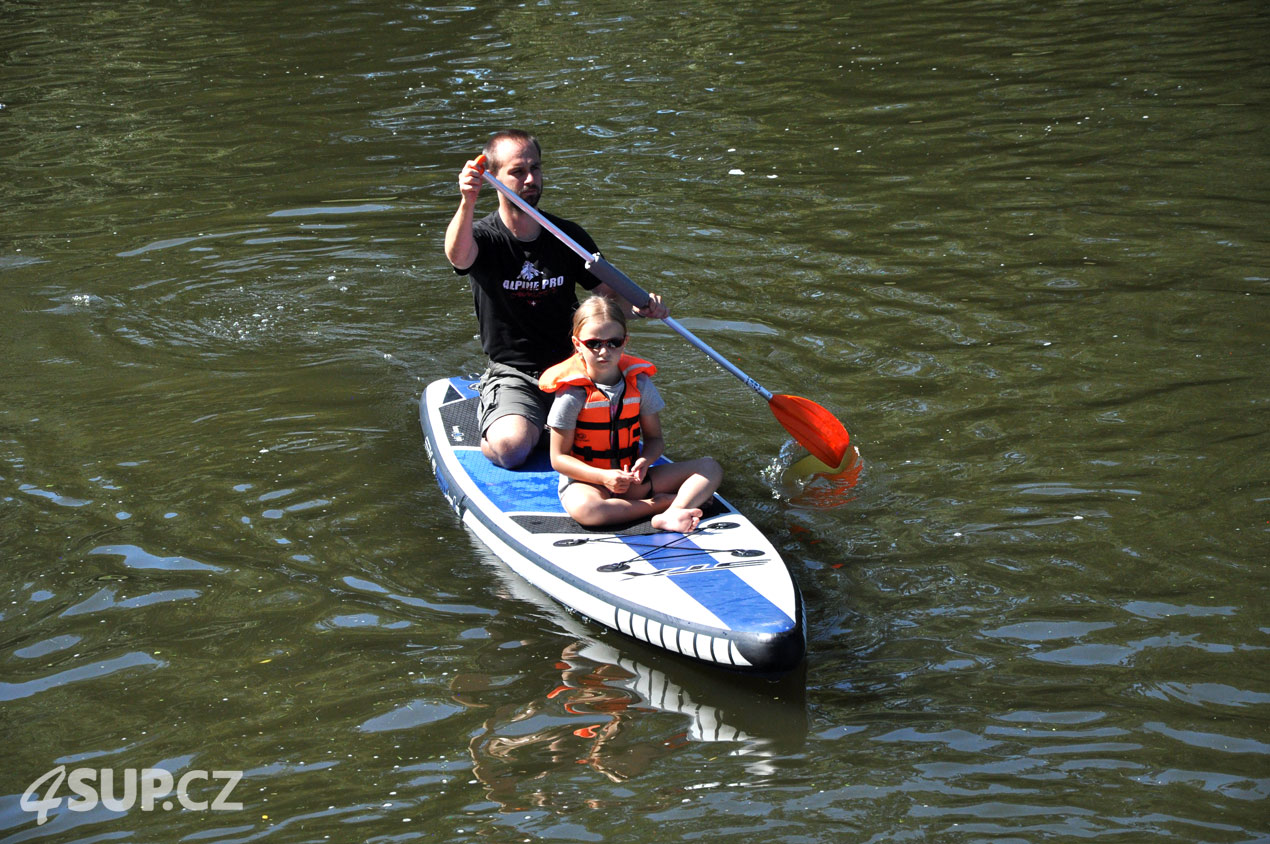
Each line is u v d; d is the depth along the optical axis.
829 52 21.38
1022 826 5.36
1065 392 9.53
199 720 6.28
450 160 16.45
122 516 8.27
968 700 6.26
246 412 9.85
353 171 16.19
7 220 14.75
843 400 9.67
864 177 15.09
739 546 7.41
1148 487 8.13
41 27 25.91
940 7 24.28
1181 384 9.51
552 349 8.84
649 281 12.23
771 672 6.44
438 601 7.34
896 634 6.84
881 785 5.67
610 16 25.03
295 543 7.95
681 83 19.86
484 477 8.41
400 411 9.88
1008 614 6.95
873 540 7.78
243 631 7.02
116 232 14.25
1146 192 13.91
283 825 5.54
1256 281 11.36
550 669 6.70
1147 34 21.11
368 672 6.65
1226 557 7.31
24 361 10.87
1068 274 11.85
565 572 7.21
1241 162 14.59
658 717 6.26
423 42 23.34
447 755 5.98
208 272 12.97
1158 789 5.55
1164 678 6.32
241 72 21.59
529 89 19.89
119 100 20.12
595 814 5.54
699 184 15.12
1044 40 21.19
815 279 12.12
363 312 11.94
